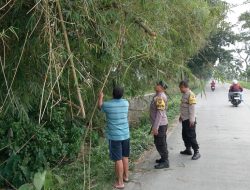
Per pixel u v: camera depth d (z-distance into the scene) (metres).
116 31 4.36
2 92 4.40
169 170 7.55
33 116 6.83
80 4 3.83
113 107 6.34
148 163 8.15
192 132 8.47
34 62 4.17
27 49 4.01
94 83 5.14
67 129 8.05
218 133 12.16
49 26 3.44
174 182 6.75
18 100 4.48
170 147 9.93
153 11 4.49
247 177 7.07
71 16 3.78
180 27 5.59
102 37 4.20
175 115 16.84
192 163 8.12
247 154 8.99
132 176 7.11
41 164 6.94
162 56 4.71
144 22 4.49
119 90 6.30
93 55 4.58
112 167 7.48
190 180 6.88
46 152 7.40
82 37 4.13
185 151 8.99
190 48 5.83
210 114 18.03
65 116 7.84
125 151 6.60
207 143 10.41
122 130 6.42
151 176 7.13
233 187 6.49
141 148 9.40
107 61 4.59
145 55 4.68
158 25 4.83
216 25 6.71
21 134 6.70
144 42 4.57
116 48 4.31
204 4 5.87
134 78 5.90
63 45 3.84
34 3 3.72
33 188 3.46
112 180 6.77
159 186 6.52
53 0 3.47
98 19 4.13
